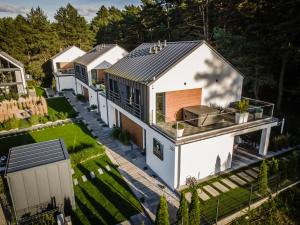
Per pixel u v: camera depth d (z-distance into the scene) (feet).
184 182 45.06
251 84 88.38
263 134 55.26
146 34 160.86
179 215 31.53
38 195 36.37
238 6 87.61
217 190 43.70
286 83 91.91
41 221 35.01
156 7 143.23
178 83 50.14
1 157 57.26
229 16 95.30
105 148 62.23
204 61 52.16
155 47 60.54
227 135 47.67
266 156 56.18
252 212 38.73
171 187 44.68
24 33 168.04
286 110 91.15
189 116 50.62
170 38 129.39
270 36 80.18
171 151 42.70
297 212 39.11
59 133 74.38
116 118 76.07
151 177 48.32
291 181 46.29
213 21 109.09
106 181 46.85
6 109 85.20
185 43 55.42
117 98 66.64
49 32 188.85
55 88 142.61
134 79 52.65
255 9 82.79
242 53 81.61
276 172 43.75
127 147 62.59
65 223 33.55
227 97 59.52
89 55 119.24
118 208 39.17
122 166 52.65
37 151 40.50
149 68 54.08
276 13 76.95
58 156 38.29
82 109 100.73
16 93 111.34
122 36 192.44
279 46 78.18
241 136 63.93
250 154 57.16
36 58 167.63
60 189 37.40
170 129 46.39
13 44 163.63
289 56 80.33
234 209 38.68
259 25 80.48
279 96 86.74
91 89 97.45
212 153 46.80
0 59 113.50
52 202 37.60
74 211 38.55
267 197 41.50
